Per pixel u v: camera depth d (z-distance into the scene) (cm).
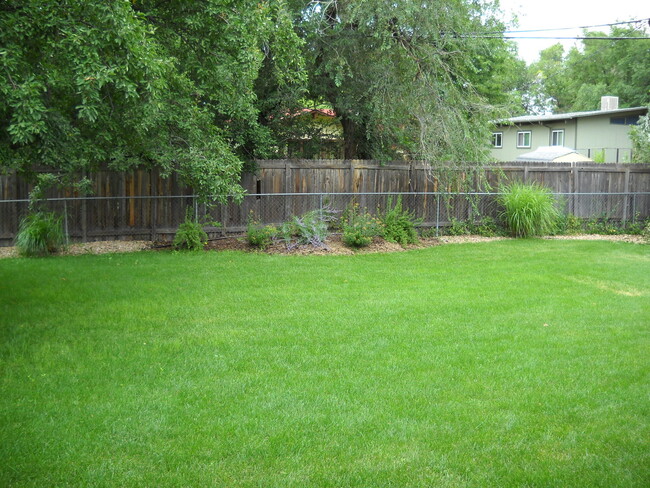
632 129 2217
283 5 1197
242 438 435
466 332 701
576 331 709
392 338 676
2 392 514
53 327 710
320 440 434
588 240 1520
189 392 518
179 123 1092
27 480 377
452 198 1616
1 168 1057
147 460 404
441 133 1411
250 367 582
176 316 761
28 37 707
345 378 553
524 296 886
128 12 718
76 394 511
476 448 423
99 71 692
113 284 932
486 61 2216
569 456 412
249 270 1067
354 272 1068
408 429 451
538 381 548
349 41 1470
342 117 1692
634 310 808
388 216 1422
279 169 1504
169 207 1435
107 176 1381
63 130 830
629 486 373
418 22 1392
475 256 1262
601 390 527
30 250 1202
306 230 1324
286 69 1177
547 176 1711
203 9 933
